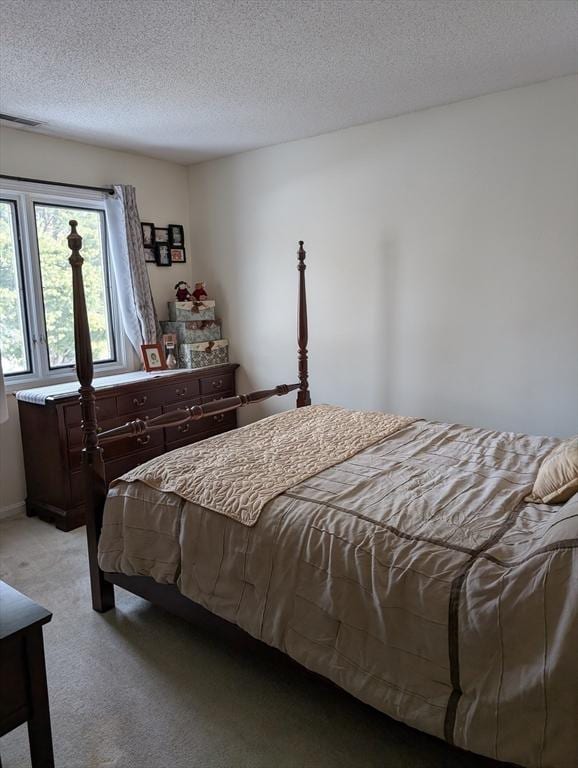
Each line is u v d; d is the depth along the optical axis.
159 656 2.02
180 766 1.54
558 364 2.95
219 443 2.42
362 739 1.62
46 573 2.62
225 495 1.86
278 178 3.85
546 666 1.16
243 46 2.24
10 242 3.30
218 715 1.72
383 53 2.36
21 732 1.69
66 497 3.11
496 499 1.75
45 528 3.16
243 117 3.17
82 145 3.61
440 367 3.35
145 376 3.71
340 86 2.73
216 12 1.96
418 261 3.34
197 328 4.14
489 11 2.02
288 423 2.75
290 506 1.74
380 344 3.58
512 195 2.96
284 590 1.63
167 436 3.78
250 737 1.63
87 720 1.71
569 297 2.87
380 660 1.43
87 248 3.74
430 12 2.02
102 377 3.68
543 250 2.91
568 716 1.13
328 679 1.59
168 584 1.98
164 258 4.23
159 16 1.97
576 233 2.81
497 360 3.14
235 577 1.74
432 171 3.20
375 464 2.13
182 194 4.37
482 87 2.82
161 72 2.48
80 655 2.02
